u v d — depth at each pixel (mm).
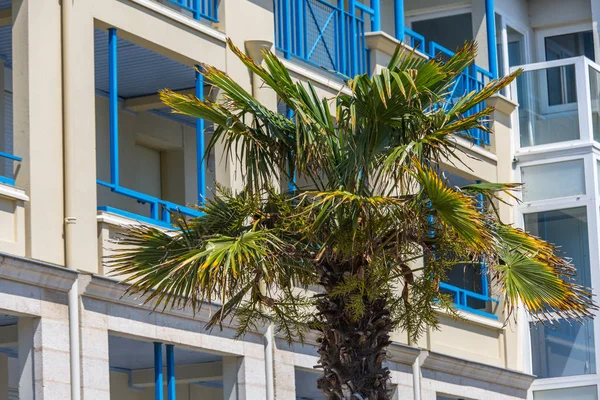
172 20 21562
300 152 16422
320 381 16438
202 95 22078
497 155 31234
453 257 17547
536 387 30938
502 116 31672
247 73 23172
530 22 36375
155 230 16641
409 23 34031
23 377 18047
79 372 18531
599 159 31516
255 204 16625
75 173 19016
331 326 16375
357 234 16031
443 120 16750
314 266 16672
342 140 16859
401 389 26234
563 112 31781
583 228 31047
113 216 19766
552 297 17484
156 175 26969
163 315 20438
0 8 20531
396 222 16203
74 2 19453
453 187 16469
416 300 17500
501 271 17406
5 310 17531
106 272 19219
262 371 22375
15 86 18656
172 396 20734
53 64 19047
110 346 23109
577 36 36219
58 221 18734
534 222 31625
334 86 25359
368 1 31578
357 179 16484
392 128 16672
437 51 31703
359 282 16141
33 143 18469
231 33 22969
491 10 32094
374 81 15828
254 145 16922
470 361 28359
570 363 30703
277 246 15977
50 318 18188
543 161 31672
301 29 24641
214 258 15250
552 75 32062
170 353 20797
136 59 23156
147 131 26312
